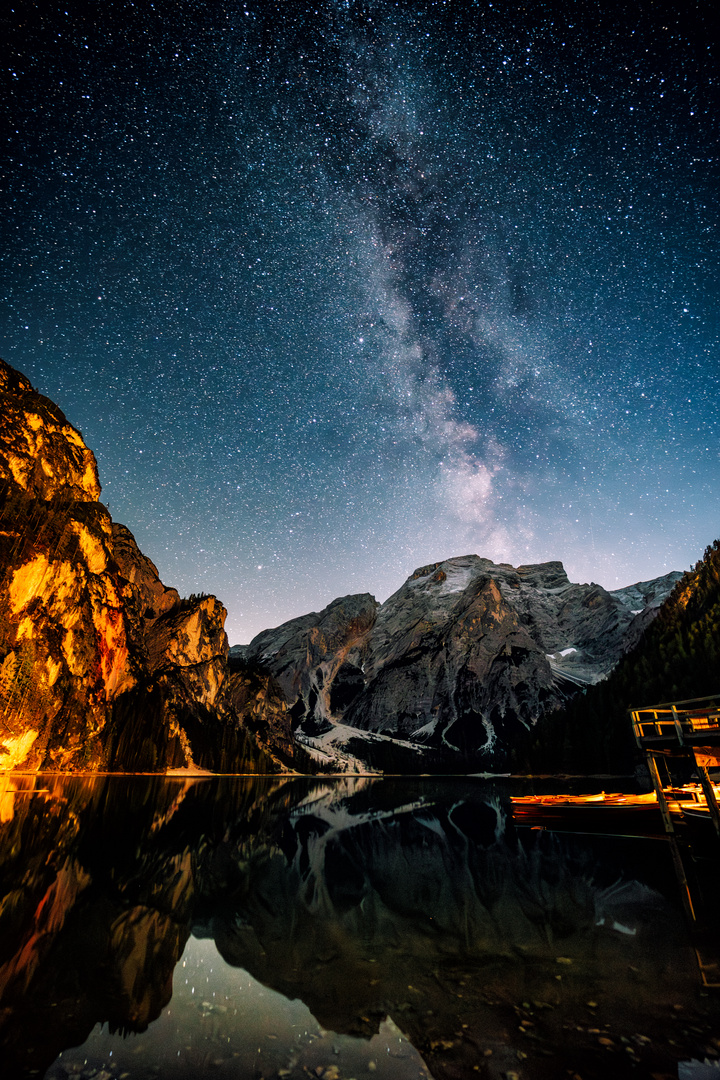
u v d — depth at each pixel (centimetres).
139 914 995
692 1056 513
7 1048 523
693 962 757
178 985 700
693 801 1825
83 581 8856
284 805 4062
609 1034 563
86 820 2275
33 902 1013
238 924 983
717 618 7900
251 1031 577
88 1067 492
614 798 2281
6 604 6944
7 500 7925
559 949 826
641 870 1398
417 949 849
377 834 2308
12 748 6300
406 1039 562
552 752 9494
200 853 1684
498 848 1830
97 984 687
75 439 10731
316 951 844
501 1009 627
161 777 7894
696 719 1414
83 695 8206
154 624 14225
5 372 9606
